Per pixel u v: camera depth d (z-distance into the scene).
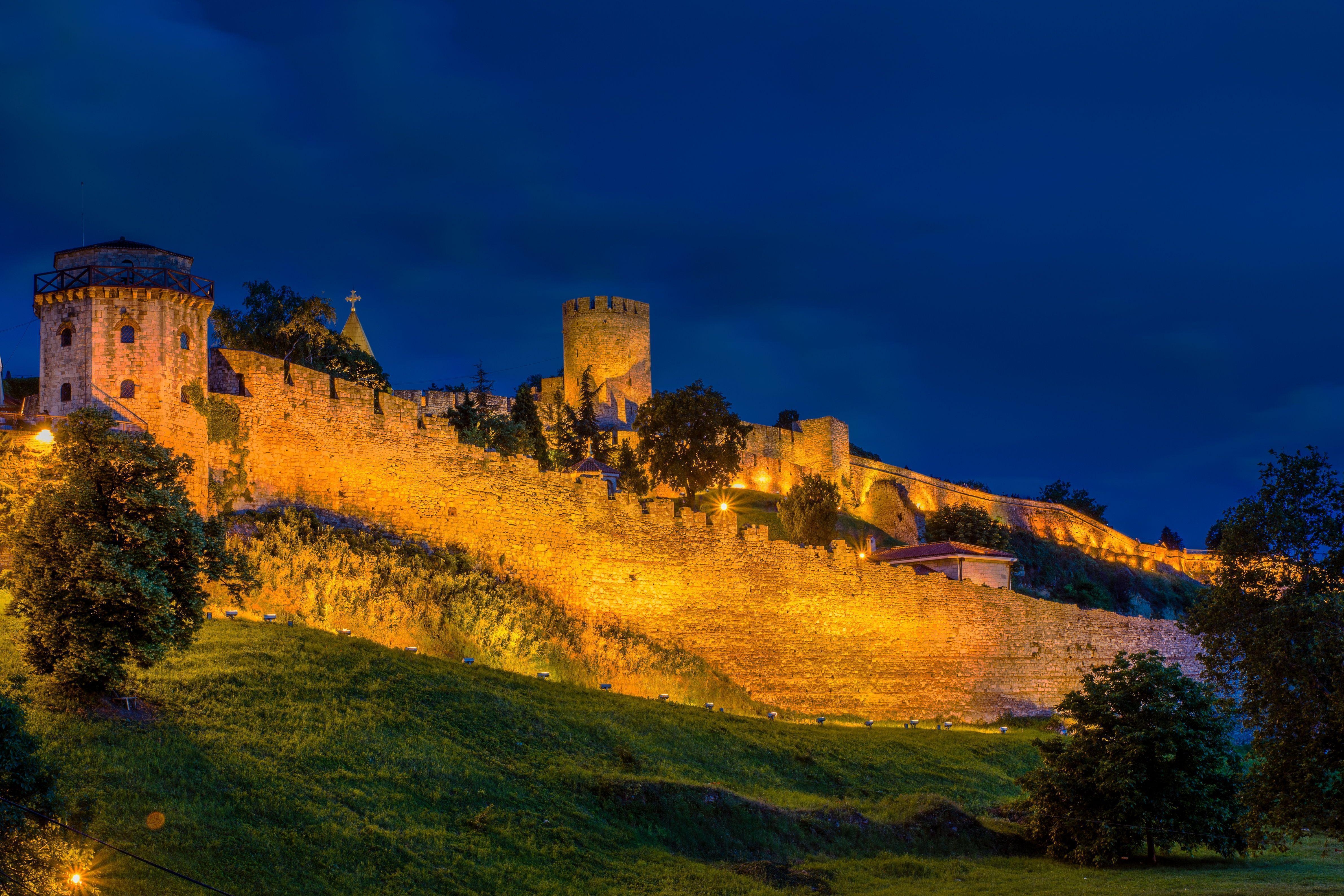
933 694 63.75
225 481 49.19
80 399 46.91
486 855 29.80
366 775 31.83
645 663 53.19
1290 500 28.88
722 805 36.78
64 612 30.05
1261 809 28.52
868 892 33.62
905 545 126.19
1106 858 39.06
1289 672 27.56
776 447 130.00
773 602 60.38
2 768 21.91
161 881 23.86
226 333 75.44
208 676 34.78
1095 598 125.38
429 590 48.09
